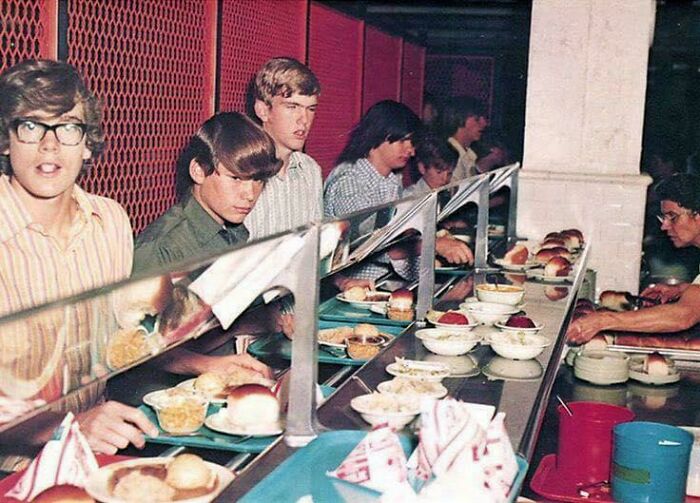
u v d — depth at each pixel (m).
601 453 2.14
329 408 1.76
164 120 3.19
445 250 3.71
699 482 2.13
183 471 1.35
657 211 5.92
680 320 3.43
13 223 2.15
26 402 1.13
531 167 5.22
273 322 2.31
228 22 3.65
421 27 8.34
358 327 2.42
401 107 4.31
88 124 2.22
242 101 3.88
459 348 2.27
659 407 2.75
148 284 1.30
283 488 1.38
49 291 2.20
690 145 8.72
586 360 2.97
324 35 5.07
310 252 1.62
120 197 2.94
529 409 1.89
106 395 1.80
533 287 3.39
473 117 7.42
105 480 1.35
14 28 2.31
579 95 5.14
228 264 1.47
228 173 2.68
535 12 5.13
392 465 1.42
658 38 8.69
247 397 1.69
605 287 5.18
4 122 2.11
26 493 1.28
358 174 4.33
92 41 2.68
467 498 1.32
